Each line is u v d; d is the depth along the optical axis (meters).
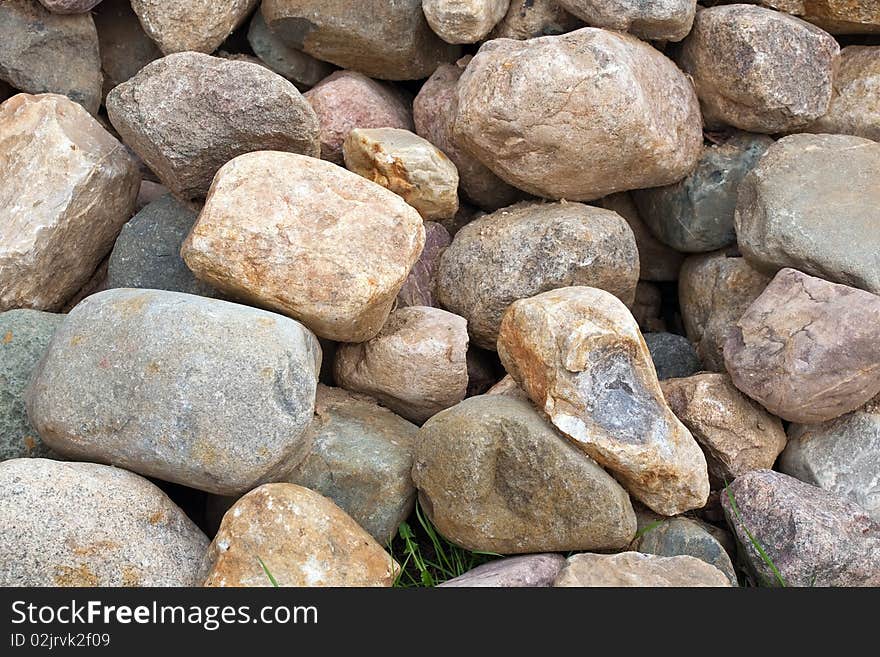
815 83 1.32
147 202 1.40
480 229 1.31
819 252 1.22
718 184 1.35
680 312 1.50
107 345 1.05
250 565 1.02
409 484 1.14
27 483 0.99
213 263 1.12
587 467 1.06
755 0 1.40
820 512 1.08
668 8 1.29
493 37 1.39
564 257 1.25
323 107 1.37
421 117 1.40
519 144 1.25
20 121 1.28
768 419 1.21
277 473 1.09
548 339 1.10
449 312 1.26
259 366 1.03
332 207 1.14
